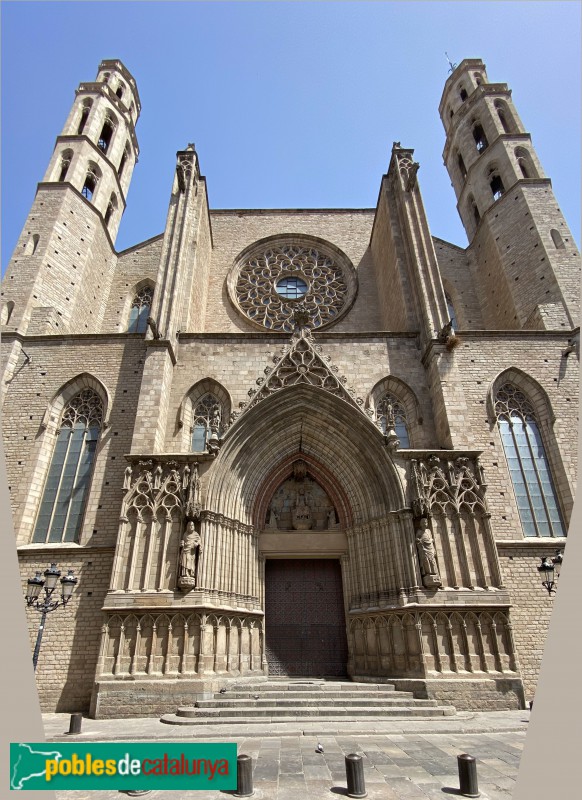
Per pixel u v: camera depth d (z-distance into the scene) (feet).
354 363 81.51
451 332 76.38
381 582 64.03
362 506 70.23
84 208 107.24
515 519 69.92
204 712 48.49
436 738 39.93
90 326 104.73
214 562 62.80
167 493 65.26
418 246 89.10
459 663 56.49
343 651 67.00
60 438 78.07
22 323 85.51
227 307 112.68
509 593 64.95
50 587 51.11
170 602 58.65
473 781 26.17
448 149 140.56
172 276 85.71
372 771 30.58
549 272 93.81
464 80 137.49
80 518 71.36
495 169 118.21
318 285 117.60
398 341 83.51
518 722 46.32
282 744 38.11
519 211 104.01
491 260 108.88
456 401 73.10
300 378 75.15
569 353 82.17
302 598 70.23
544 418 78.54
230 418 74.79
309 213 128.47
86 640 62.13
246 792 26.40
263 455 73.67
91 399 81.05
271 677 65.00
